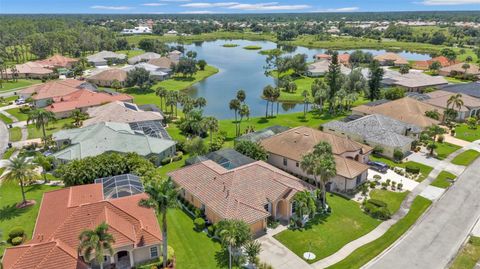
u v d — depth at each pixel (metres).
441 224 47.94
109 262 39.47
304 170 51.06
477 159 69.88
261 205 47.78
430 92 117.69
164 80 155.50
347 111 107.69
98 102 105.12
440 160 69.56
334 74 110.12
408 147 73.38
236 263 39.94
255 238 44.81
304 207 46.38
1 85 136.38
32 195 54.78
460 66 160.25
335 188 58.28
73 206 42.53
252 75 172.25
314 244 43.66
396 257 41.19
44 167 60.56
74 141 69.31
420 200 54.22
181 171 55.75
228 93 136.12
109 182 50.91
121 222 41.44
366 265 39.88
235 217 44.38
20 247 37.03
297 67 165.62
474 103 100.25
